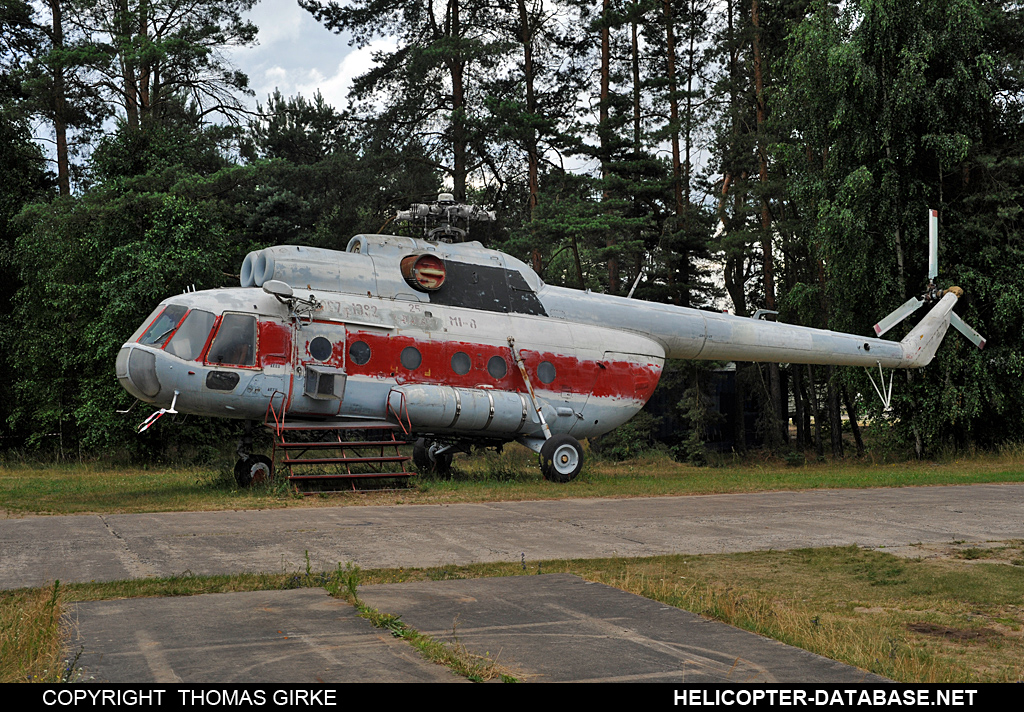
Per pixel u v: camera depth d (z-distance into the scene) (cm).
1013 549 1023
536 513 1284
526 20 3769
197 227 2598
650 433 3738
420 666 496
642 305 2145
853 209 2869
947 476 2095
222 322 1619
